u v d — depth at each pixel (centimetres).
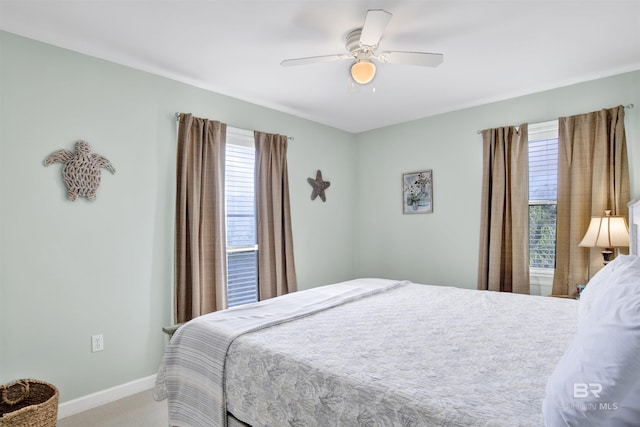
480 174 362
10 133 212
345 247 456
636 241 252
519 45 242
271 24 214
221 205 307
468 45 242
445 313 213
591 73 289
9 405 201
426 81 304
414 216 414
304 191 404
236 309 220
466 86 316
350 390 125
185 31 221
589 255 287
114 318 254
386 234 441
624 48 247
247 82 302
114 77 257
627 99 281
